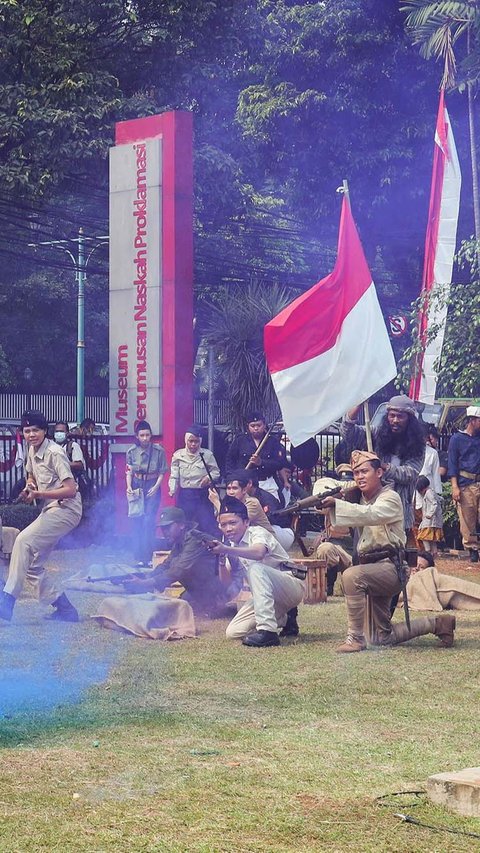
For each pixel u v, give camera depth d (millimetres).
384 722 6324
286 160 28781
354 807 4723
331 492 8805
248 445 13953
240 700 6867
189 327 16688
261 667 7988
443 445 19719
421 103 28234
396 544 8703
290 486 13672
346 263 10133
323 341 10062
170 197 16516
